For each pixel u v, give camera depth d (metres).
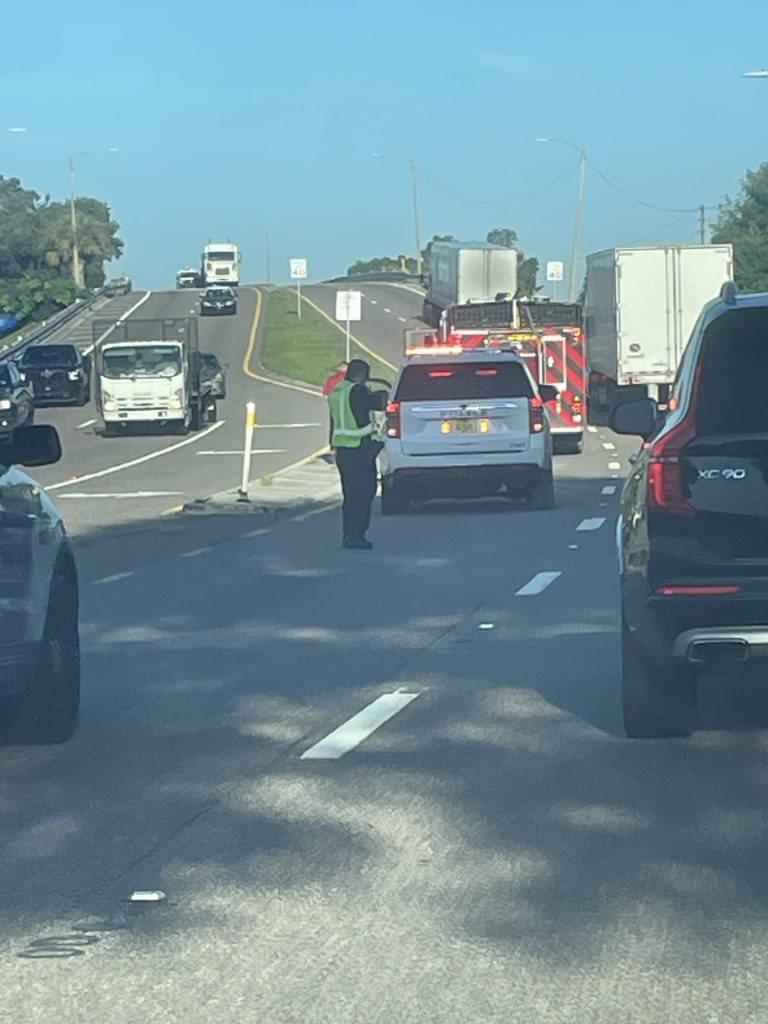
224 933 5.99
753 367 8.16
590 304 48.28
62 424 50.72
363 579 16.67
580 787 8.02
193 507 25.38
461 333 36.12
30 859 7.00
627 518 8.68
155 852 7.07
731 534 8.02
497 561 17.88
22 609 8.35
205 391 49.00
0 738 9.28
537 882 6.52
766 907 6.14
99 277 160.25
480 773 8.37
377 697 10.45
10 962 5.72
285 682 11.12
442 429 23.61
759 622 8.02
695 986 5.37
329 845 7.12
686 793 7.86
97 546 20.67
